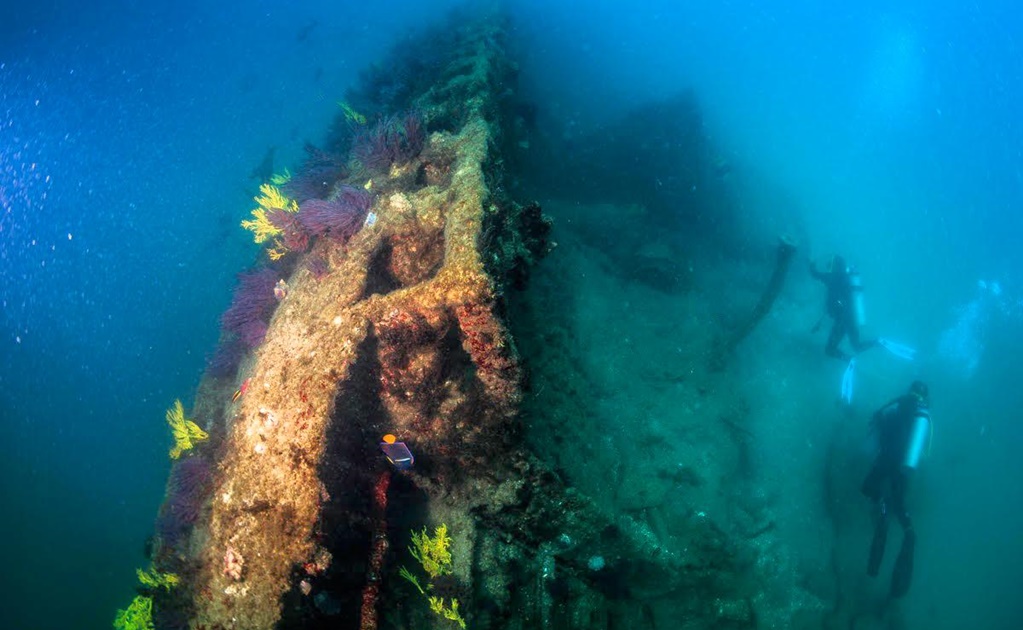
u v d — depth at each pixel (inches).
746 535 257.1
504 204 158.7
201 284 672.4
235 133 887.1
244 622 123.5
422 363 141.6
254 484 130.0
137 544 502.6
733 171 579.5
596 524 176.1
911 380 426.6
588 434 227.0
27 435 579.5
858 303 374.3
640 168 456.4
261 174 542.6
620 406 260.1
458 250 134.8
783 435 321.4
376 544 147.0
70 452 574.2
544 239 179.9
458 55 378.9
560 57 784.3
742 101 997.8
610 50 916.0
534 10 864.9
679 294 357.4
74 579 477.4
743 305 402.6
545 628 165.8
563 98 650.2
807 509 293.9
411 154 208.8
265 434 133.1
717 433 280.8
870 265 589.6
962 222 679.7
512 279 161.9
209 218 750.5
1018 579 321.4
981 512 358.3
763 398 338.3
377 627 143.2
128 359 627.8
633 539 198.8
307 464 126.2
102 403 604.1
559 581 173.8
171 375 613.6
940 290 550.3
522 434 155.9
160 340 633.6
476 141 188.5
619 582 198.2
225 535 130.9
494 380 137.7
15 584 464.4
